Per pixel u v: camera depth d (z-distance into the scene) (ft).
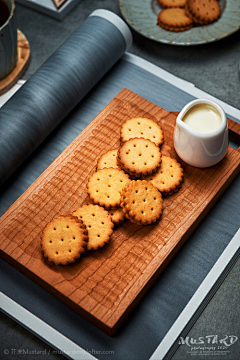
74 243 2.03
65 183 2.22
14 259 2.05
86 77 2.52
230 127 2.39
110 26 2.62
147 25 2.84
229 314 2.18
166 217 2.12
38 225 2.12
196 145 2.11
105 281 2.00
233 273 2.27
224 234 2.25
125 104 2.40
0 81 2.77
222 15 2.85
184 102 2.61
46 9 3.09
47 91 2.42
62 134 2.54
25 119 2.35
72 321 2.10
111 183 2.17
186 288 2.14
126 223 2.12
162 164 2.22
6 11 2.59
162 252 2.05
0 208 2.36
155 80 2.69
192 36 2.78
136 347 2.05
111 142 2.31
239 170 2.35
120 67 2.73
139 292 1.98
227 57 2.89
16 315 2.10
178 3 2.88
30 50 2.98
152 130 2.31
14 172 2.44
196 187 2.19
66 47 2.56
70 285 1.99
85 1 3.16
